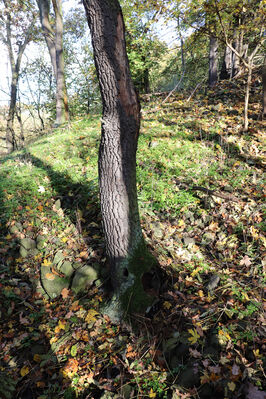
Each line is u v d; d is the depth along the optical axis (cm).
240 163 534
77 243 424
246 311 289
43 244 432
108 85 275
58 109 1114
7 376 290
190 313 307
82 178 551
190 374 252
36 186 545
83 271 375
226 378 238
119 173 301
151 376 267
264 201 436
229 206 439
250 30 653
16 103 1567
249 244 378
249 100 798
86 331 324
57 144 758
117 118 285
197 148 596
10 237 439
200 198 468
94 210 470
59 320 343
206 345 273
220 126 675
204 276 355
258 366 241
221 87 995
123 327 320
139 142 646
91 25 263
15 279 386
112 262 332
